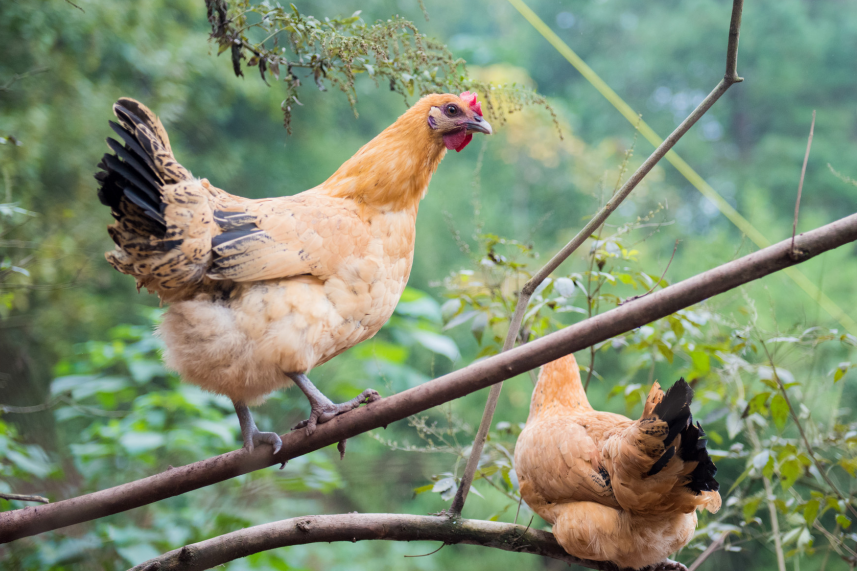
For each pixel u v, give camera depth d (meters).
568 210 12.32
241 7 2.65
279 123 11.51
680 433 2.25
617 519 2.54
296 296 2.32
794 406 3.97
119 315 8.80
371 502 8.67
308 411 6.30
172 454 4.98
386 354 6.25
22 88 6.20
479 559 9.35
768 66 14.27
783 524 4.05
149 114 2.21
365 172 2.65
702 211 13.55
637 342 3.54
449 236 11.91
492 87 2.87
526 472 2.78
